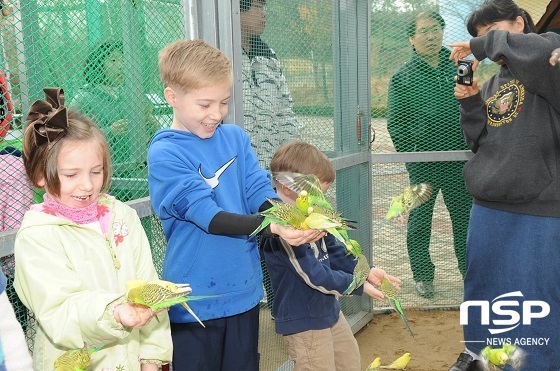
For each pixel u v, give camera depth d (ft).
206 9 8.38
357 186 13.38
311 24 11.12
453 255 14.83
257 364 7.60
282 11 10.10
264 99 9.64
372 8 13.67
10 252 6.48
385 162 14.16
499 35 8.71
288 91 10.41
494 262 9.61
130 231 6.35
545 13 13.76
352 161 12.80
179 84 6.78
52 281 5.38
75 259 5.72
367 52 13.32
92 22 7.40
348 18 12.55
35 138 5.62
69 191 5.69
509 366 9.34
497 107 9.39
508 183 9.09
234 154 7.47
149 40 7.99
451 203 14.53
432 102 14.06
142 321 4.93
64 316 5.21
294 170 8.15
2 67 6.64
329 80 11.91
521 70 8.48
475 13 9.88
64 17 7.14
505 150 9.21
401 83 14.03
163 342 6.32
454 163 14.37
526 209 9.17
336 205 12.38
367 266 6.27
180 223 7.03
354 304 13.80
